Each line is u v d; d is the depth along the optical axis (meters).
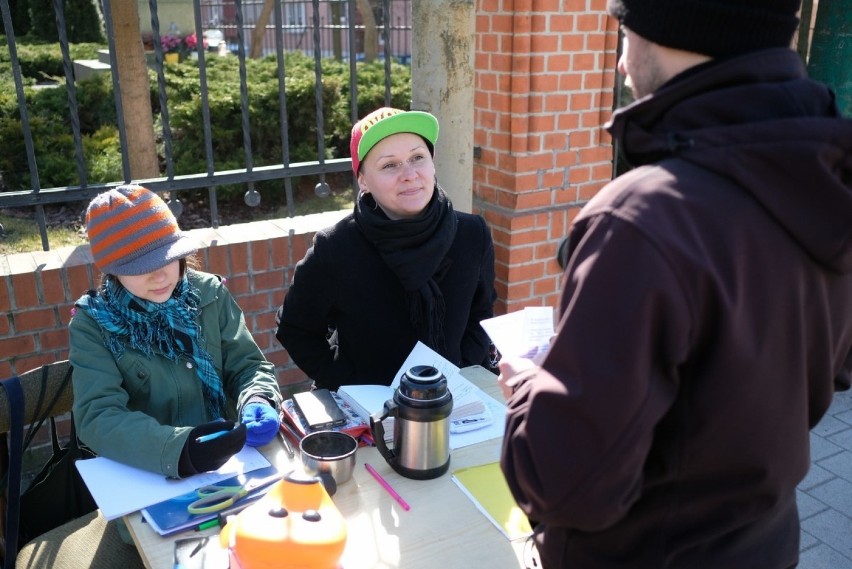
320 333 2.34
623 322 0.92
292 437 1.80
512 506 1.56
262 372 2.05
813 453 3.33
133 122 5.64
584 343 0.94
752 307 0.94
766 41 0.99
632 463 0.94
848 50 3.53
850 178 0.98
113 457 1.68
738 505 1.04
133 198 1.87
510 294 3.90
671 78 1.03
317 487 1.34
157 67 2.96
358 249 2.19
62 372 2.05
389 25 3.21
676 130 0.99
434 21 2.70
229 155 6.14
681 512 1.05
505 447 1.06
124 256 1.82
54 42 11.88
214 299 2.06
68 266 2.86
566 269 1.03
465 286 2.26
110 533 1.91
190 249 1.90
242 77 3.09
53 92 6.79
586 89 3.81
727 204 0.94
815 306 1.01
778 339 0.97
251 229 3.31
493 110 3.80
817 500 2.99
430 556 1.41
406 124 2.06
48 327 2.88
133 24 5.47
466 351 2.36
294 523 1.27
